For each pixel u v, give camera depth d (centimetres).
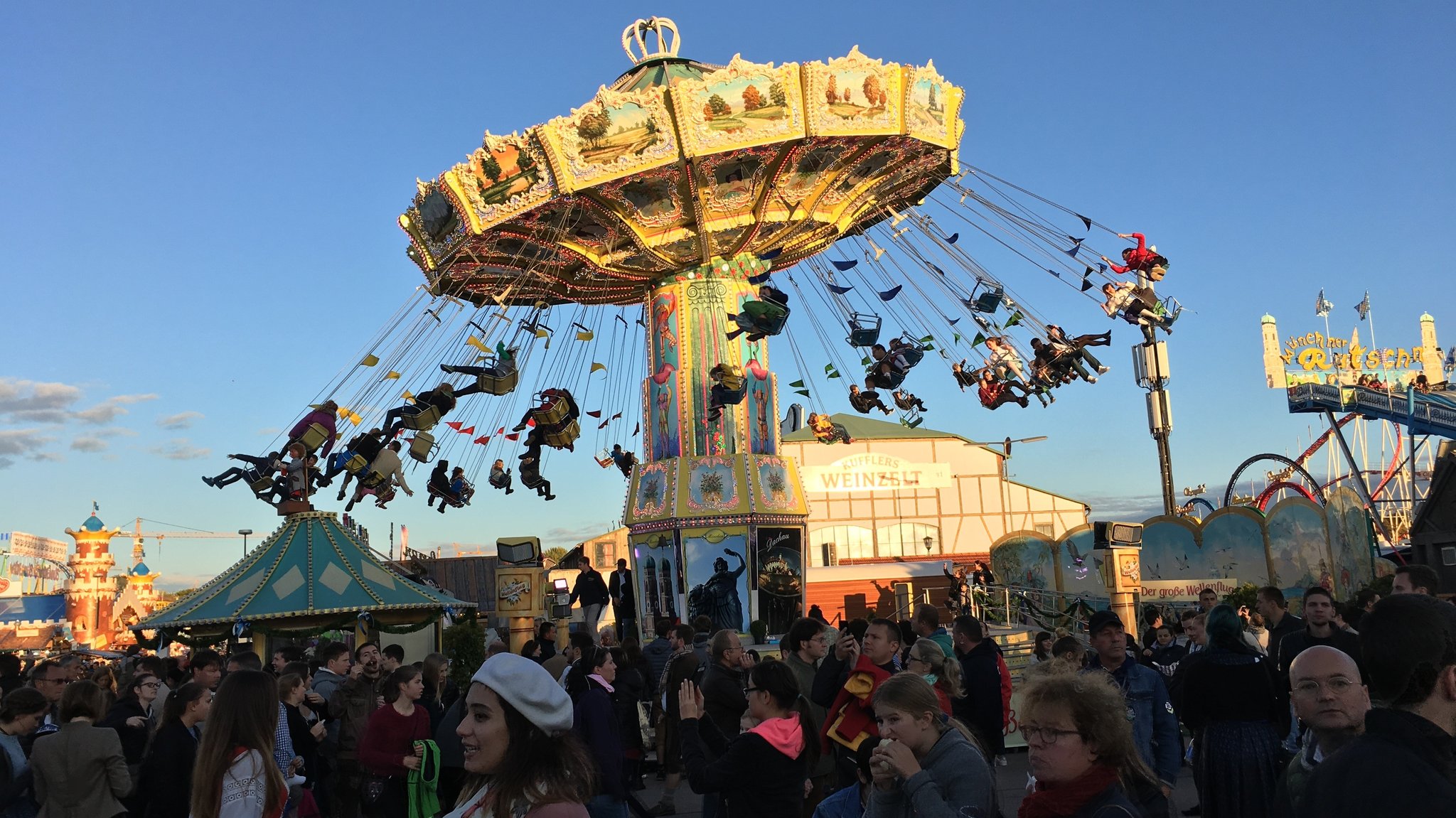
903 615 2811
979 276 2297
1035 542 3597
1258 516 3450
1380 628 346
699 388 2480
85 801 711
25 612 6394
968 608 2792
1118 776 370
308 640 2144
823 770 811
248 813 503
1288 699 695
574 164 2147
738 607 2348
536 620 2155
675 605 2392
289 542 1867
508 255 2553
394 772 823
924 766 476
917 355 2175
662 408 2531
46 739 721
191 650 1802
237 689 520
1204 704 691
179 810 714
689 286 2527
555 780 304
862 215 2723
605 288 2747
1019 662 1970
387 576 1880
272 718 525
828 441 2423
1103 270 2245
